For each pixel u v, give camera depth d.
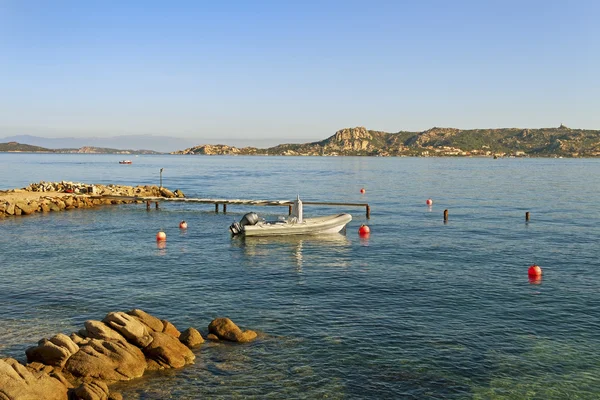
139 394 14.13
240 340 17.70
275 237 39.84
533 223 46.41
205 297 23.11
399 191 84.50
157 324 17.20
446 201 67.19
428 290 24.25
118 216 52.75
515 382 15.11
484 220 48.69
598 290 24.22
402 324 19.64
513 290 24.22
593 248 34.41
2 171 154.12
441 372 15.70
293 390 14.55
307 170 177.50
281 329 19.05
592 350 17.31
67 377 14.37
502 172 158.88
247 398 14.09
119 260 30.89
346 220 42.53
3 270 28.02
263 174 147.88
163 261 30.72
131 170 176.00
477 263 30.08
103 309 21.31
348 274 27.48
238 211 58.56
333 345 17.59
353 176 135.25
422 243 36.84
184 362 15.96
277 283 25.59
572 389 14.73
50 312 20.88
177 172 161.62
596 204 62.53
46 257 31.61
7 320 19.84
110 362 14.91
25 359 16.16
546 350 17.31
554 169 186.25
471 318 20.34
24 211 52.91
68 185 69.31
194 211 57.94
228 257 32.12
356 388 14.71
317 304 22.12
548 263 29.97
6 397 12.34
